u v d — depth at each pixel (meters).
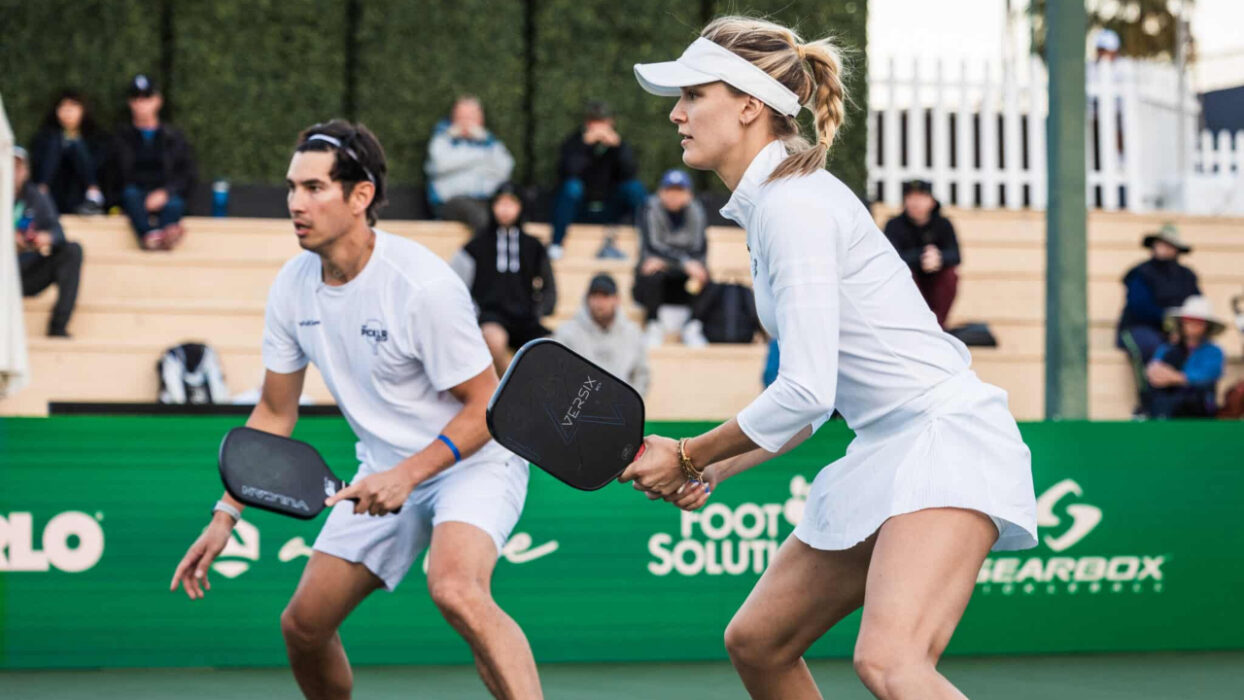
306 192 5.03
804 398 3.97
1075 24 9.20
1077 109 9.20
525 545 8.04
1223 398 15.40
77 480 7.69
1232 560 8.79
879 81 18.91
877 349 4.12
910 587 3.95
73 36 16.41
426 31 17.25
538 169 17.64
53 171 15.09
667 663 8.12
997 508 4.02
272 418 5.56
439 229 15.83
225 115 16.78
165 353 13.42
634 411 4.20
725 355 14.40
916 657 3.88
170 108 16.72
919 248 14.45
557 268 15.48
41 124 16.34
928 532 4.00
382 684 7.46
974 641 8.45
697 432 8.09
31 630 7.63
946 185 19.06
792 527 8.34
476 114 16.08
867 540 4.33
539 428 4.12
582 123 17.69
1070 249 9.22
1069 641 8.55
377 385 5.31
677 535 8.20
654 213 14.84
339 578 5.36
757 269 4.25
